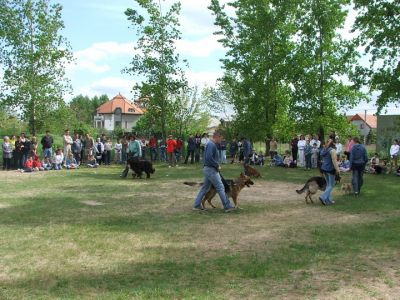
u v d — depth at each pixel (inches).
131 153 731.4
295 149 1013.8
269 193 565.6
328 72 1096.2
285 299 200.2
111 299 197.0
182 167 946.7
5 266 247.8
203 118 1950.1
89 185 623.5
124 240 309.0
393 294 208.2
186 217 397.4
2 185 616.4
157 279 227.8
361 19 883.4
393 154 849.5
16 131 1261.1
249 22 1191.6
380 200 503.5
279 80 1192.8
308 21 1099.9
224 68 1235.2
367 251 284.7
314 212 428.1
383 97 861.8
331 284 221.0
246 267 247.4
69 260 260.5
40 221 371.6
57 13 1027.3
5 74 1004.6
